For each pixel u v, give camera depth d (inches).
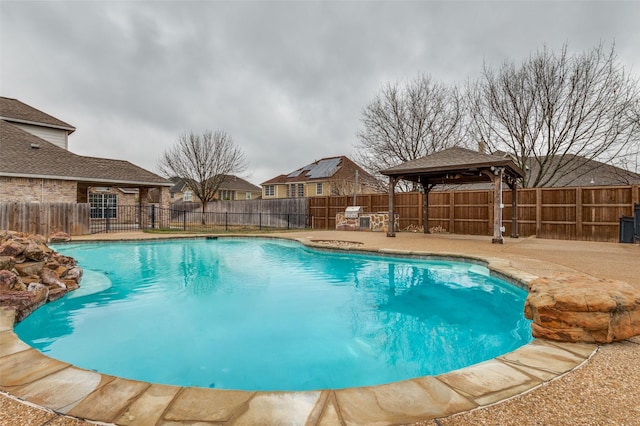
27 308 179.5
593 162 711.1
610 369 98.5
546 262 276.1
